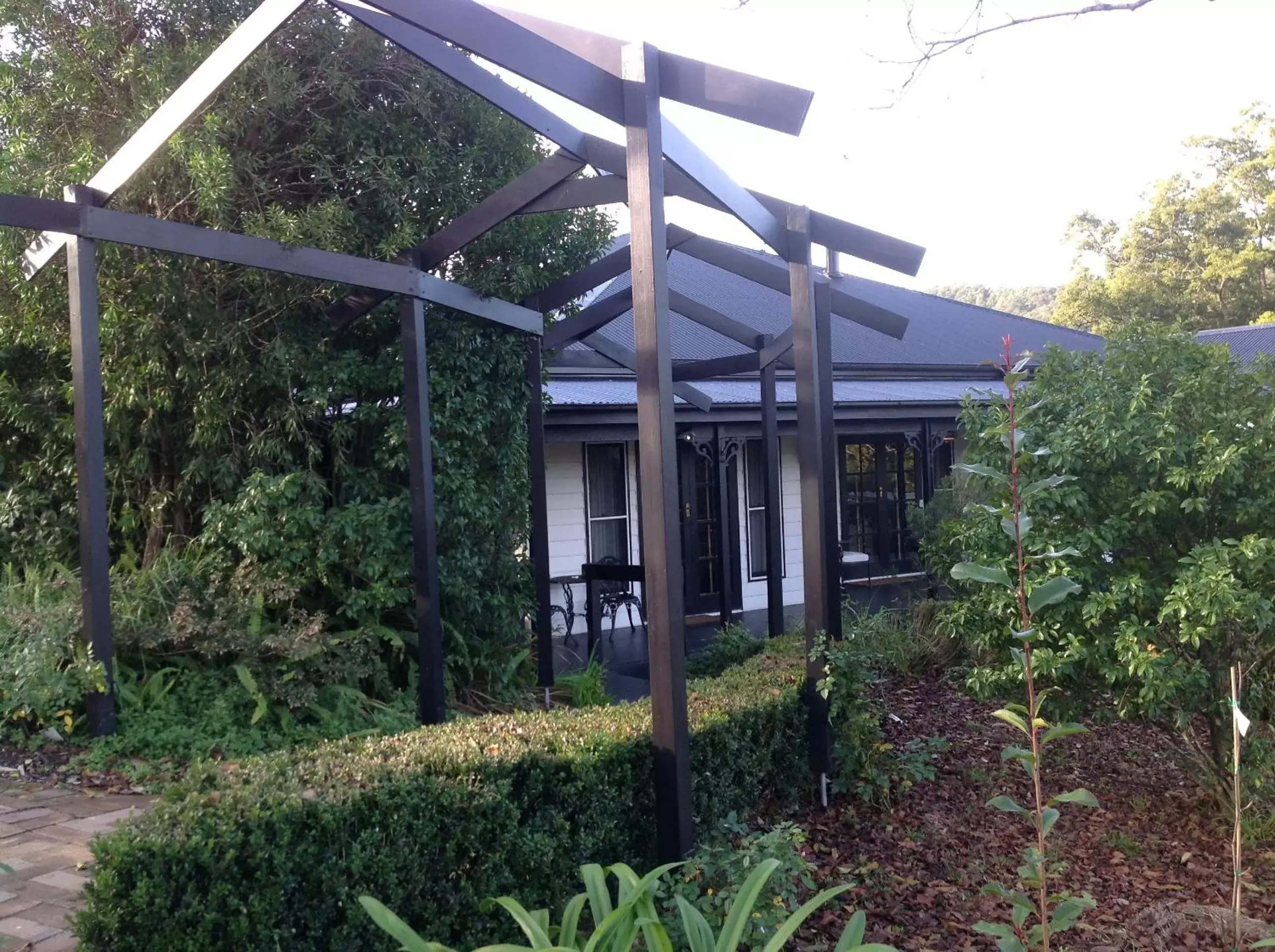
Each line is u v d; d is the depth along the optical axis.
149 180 6.41
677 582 3.68
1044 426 5.16
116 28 6.69
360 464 6.95
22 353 7.21
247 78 6.38
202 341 6.47
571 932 2.52
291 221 6.16
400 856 2.93
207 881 2.53
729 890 3.34
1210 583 4.39
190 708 5.39
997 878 4.56
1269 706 5.10
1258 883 4.54
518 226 7.18
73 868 3.52
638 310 3.66
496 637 7.18
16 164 6.56
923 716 7.16
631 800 3.77
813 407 5.22
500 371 7.25
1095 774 6.10
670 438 3.68
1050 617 4.90
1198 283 36.00
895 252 5.07
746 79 3.63
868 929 3.96
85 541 4.96
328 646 5.86
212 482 6.60
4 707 4.99
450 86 7.02
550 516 11.42
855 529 15.22
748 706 4.67
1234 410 4.89
